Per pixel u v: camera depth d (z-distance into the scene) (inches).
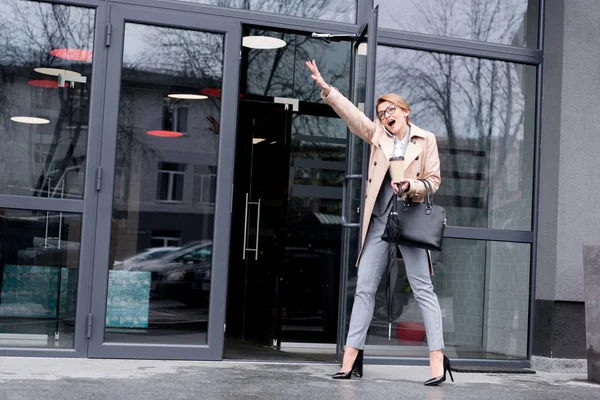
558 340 225.3
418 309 224.1
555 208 226.7
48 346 199.0
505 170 232.8
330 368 206.7
